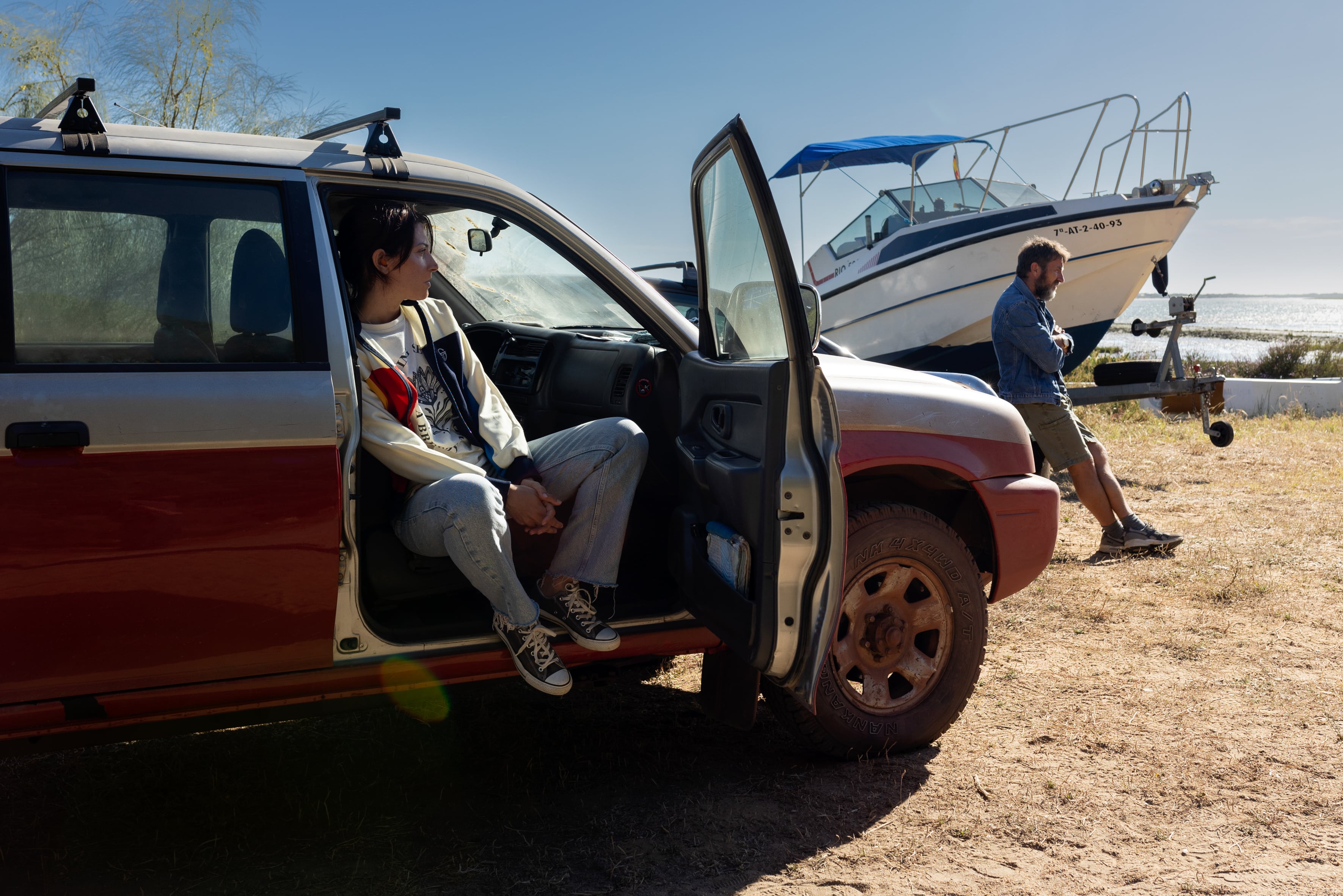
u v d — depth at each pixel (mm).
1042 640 4180
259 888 2363
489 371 3629
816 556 2400
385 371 2551
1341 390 12508
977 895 2338
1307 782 2889
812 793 2861
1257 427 10992
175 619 2217
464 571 2477
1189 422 11336
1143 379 8914
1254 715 3373
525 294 3686
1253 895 2328
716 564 2664
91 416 2102
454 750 3184
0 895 2330
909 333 10898
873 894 2346
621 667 2869
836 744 3021
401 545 2607
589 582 2641
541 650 2551
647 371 3088
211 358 2260
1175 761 3035
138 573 2160
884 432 3037
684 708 3578
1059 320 10539
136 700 2246
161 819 2719
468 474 2510
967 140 10672
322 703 2490
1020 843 2586
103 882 2393
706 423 2902
